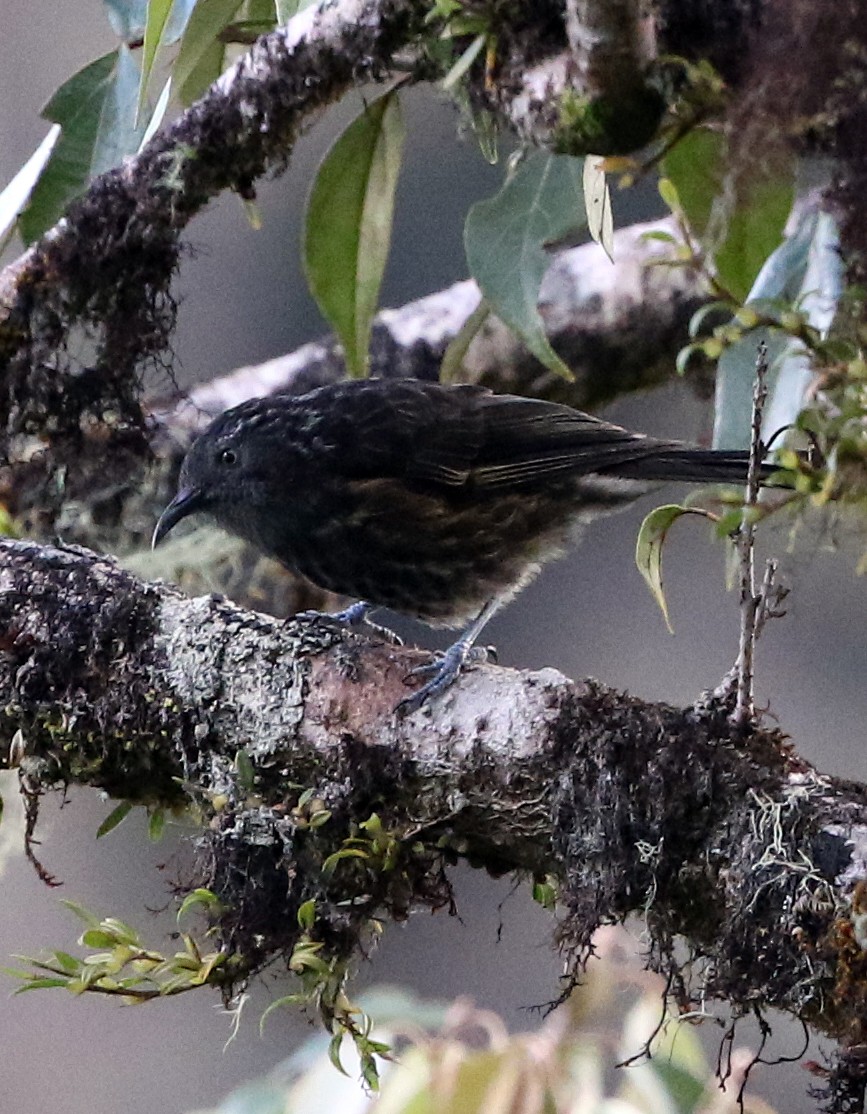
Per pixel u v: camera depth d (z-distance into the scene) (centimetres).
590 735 601
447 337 1053
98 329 816
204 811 662
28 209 804
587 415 923
